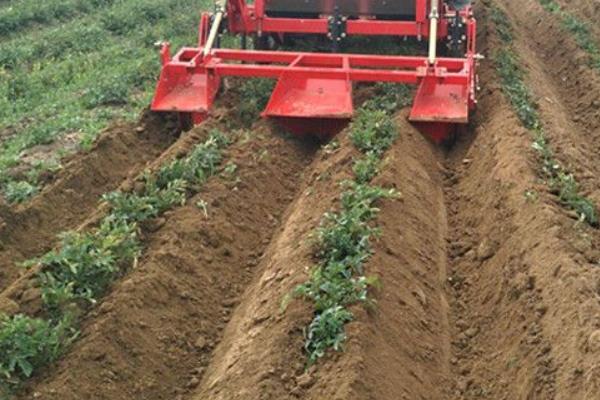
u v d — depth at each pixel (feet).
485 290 28.43
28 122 44.50
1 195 34.53
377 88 44.29
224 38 53.88
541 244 27.43
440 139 40.55
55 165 36.83
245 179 34.63
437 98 40.04
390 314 24.79
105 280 26.78
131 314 25.40
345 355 22.22
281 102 40.14
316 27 46.19
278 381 22.16
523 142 35.50
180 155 35.86
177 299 27.17
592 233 29.22
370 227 28.32
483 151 37.55
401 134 37.35
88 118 43.86
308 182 35.17
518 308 25.76
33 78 51.78
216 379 23.38
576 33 59.41
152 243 29.58
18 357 22.88
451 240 32.53
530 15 68.54
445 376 24.53
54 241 32.09
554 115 43.01
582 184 34.04
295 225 30.71
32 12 68.74
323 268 26.25
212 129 38.55
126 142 39.04
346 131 38.06
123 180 36.83
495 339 25.86
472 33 45.52
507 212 31.04
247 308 26.84
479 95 43.62
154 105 40.45
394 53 49.70
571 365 21.84
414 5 47.19
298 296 24.81
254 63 47.29
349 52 50.14
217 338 26.55
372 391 21.25
